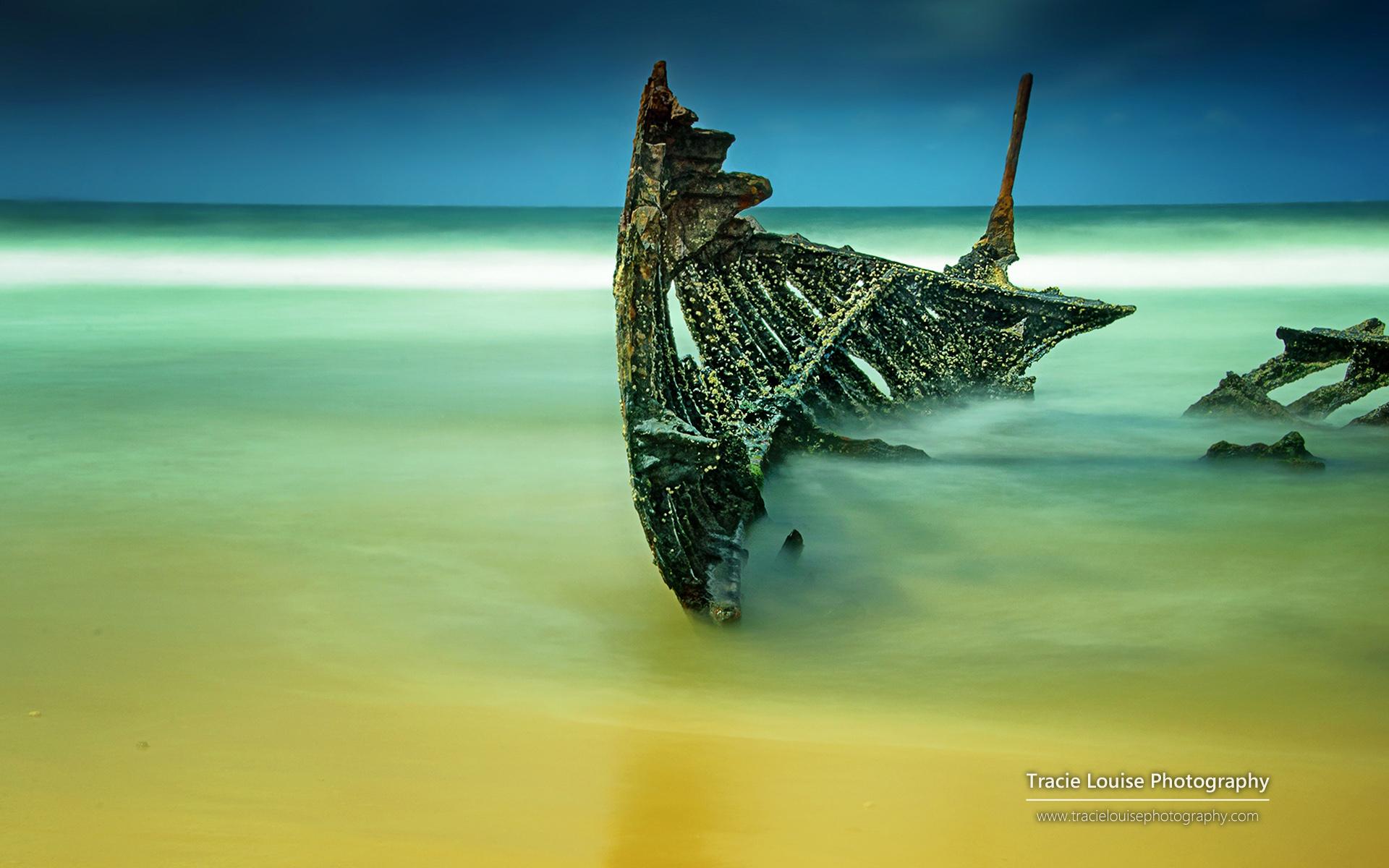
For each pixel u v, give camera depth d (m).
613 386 14.04
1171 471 9.54
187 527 7.52
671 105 6.38
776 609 6.03
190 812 3.61
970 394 12.11
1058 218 60.75
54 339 18.02
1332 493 8.81
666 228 8.12
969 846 3.39
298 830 3.48
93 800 3.71
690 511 5.77
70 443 10.29
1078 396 13.72
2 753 4.11
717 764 4.02
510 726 4.40
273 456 9.81
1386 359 11.48
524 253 40.00
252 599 6.09
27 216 63.59
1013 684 4.99
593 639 5.52
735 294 10.16
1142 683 5.03
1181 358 17.22
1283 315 22.73
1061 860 3.30
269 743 4.21
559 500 8.31
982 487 8.96
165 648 5.34
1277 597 6.31
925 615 5.97
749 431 8.49
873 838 3.43
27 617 5.77
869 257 11.62
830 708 4.68
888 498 8.55
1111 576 6.68
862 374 11.23
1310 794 3.78
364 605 6.00
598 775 3.92
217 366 15.41
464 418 11.74
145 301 24.73
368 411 12.13
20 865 3.24
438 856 3.31
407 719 4.47
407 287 28.92
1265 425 11.64
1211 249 40.06
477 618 5.82
